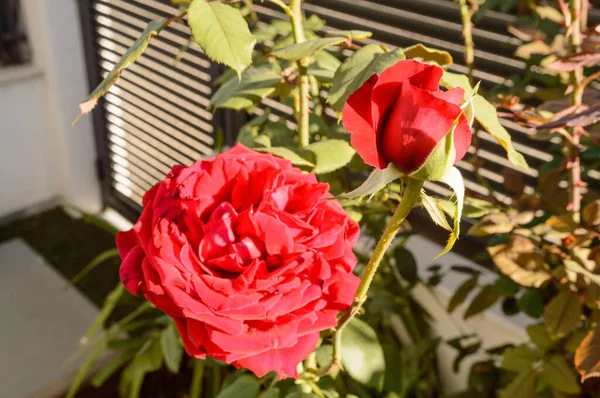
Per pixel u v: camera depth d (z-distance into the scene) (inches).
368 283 13.7
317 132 21.6
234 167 15.0
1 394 40.4
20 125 53.7
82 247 53.6
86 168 56.4
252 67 20.5
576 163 19.2
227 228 14.2
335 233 14.6
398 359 23.2
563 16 19.7
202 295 13.7
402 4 30.7
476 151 21.9
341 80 15.5
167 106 48.2
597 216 17.8
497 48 27.8
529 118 17.5
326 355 19.8
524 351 21.2
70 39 51.4
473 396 26.0
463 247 31.9
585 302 19.0
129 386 39.9
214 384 31.0
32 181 56.7
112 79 15.3
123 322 35.9
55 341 44.4
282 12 35.4
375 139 11.4
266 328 14.1
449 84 15.2
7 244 53.8
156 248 14.2
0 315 46.6
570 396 20.3
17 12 51.6
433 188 29.7
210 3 15.2
